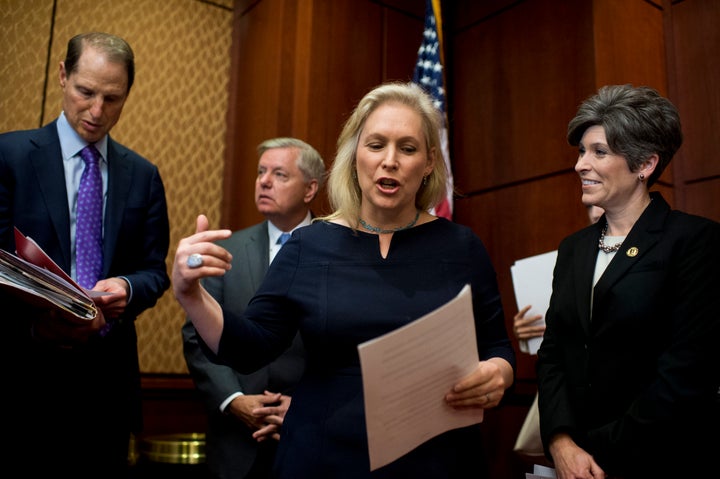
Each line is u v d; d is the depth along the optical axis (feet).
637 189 5.87
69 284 5.18
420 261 4.46
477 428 4.42
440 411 3.79
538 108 12.69
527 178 12.66
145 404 11.95
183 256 3.74
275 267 4.63
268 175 9.11
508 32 13.65
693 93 11.95
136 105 12.98
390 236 4.61
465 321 3.60
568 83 12.17
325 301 4.33
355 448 3.97
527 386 11.78
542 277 8.66
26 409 6.00
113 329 6.63
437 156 4.92
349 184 4.80
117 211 6.90
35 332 5.87
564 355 5.79
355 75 13.44
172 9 13.74
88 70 6.54
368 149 4.52
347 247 4.57
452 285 4.40
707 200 11.35
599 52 11.74
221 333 4.06
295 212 9.17
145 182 7.30
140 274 6.79
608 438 5.01
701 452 4.94
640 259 5.43
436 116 4.84
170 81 13.48
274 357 4.51
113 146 7.22
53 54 12.23
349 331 4.21
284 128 12.67
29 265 4.87
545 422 5.56
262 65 13.55
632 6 12.29
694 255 5.24
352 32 13.58
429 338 3.45
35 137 6.68
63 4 12.44
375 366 3.30
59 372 6.17
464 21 14.78
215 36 14.32
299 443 4.11
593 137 5.93
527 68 13.07
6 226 6.25
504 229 12.95
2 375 5.96
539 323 8.55
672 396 4.83
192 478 10.05
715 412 5.00
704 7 12.06
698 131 11.72
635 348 5.24
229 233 3.82
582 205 11.57
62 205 6.54
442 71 12.68
